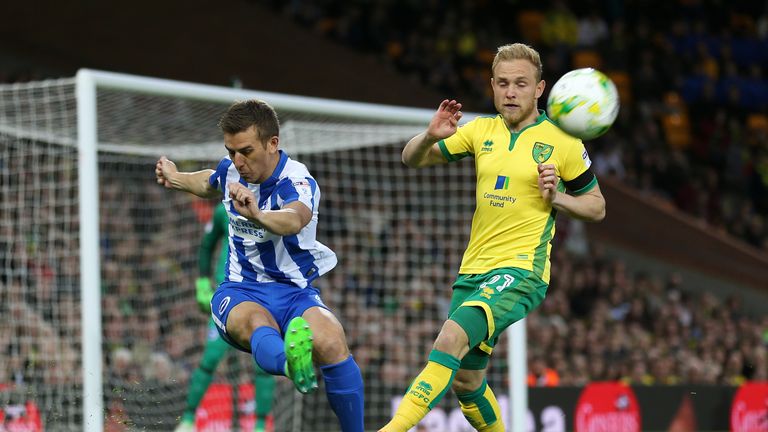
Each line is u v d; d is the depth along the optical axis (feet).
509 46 26.20
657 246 90.02
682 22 117.70
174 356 53.88
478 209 26.53
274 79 79.66
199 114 47.44
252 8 79.71
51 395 43.80
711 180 100.27
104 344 51.16
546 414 53.36
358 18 93.09
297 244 25.16
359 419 24.67
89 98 40.24
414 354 58.44
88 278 39.17
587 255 84.33
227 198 25.43
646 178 95.96
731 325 75.36
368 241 62.64
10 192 50.55
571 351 65.72
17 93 44.16
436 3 102.99
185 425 41.09
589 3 113.09
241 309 24.70
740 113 113.50
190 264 58.23
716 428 56.95
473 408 27.94
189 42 76.64
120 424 41.86
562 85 25.70
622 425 54.95
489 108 90.27
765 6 124.57
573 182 25.99
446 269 64.39
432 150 27.14
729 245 91.25
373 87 83.71
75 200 50.60
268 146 24.35
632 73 107.76
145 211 60.23
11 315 46.06
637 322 74.38
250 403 49.42
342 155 63.21
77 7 73.10
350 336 59.00
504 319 25.34
